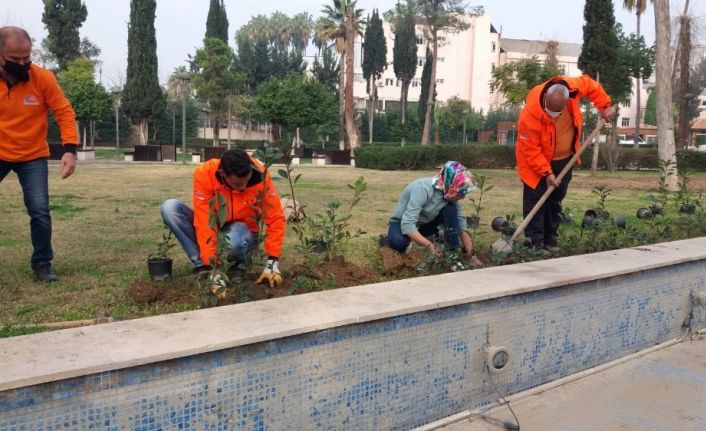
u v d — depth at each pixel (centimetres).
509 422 306
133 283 392
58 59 4169
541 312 342
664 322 437
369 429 271
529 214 509
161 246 413
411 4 5650
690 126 5203
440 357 295
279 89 3697
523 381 340
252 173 363
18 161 409
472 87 7712
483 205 1037
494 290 313
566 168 518
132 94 3553
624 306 399
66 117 436
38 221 407
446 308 292
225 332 230
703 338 462
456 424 302
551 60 3183
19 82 403
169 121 4916
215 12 4556
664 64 1521
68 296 370
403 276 442
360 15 4331
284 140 374
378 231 699
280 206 370
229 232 362
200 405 218
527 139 523
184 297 359
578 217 871
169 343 216
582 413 324
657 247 480
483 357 314
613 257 430
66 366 192
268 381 234
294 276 389
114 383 199
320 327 244
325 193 1260
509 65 2970
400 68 5975
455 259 442
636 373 382
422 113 5919
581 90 539
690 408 337
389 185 1544
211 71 3756
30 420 185
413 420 289
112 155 3447
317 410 251
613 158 2606
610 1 2075
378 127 6269
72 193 1117
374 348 267
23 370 188
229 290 346
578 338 369
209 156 2927
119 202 967
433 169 2617
